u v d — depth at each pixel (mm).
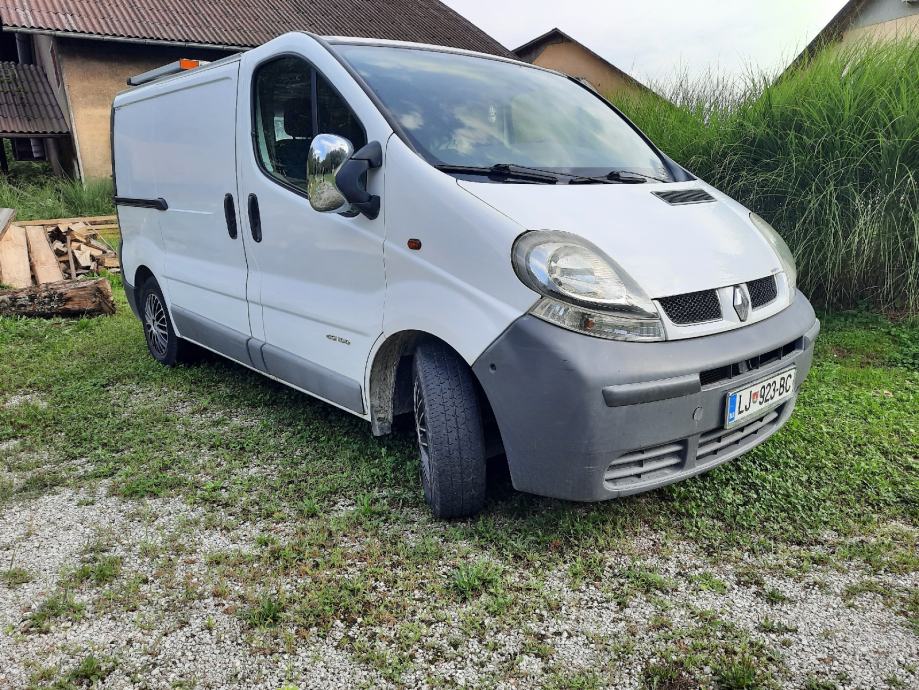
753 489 2965
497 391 2348
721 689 1892
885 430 3529
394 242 2709
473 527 2674
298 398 4160
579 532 2619
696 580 2355
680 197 3020
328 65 3066
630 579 2357
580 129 3432
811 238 5445
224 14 17141
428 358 2639
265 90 3393
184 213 4207
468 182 2582
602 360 2197
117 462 3318
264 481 3082
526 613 2193
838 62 5895
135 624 2166
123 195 5035
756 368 2537
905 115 5078
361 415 3039
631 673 1948
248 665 1988
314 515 2799
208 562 2471
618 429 2221
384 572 2387
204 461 3324
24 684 1921
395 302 2711
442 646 2051
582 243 2361
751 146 5938
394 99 2949
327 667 1974
